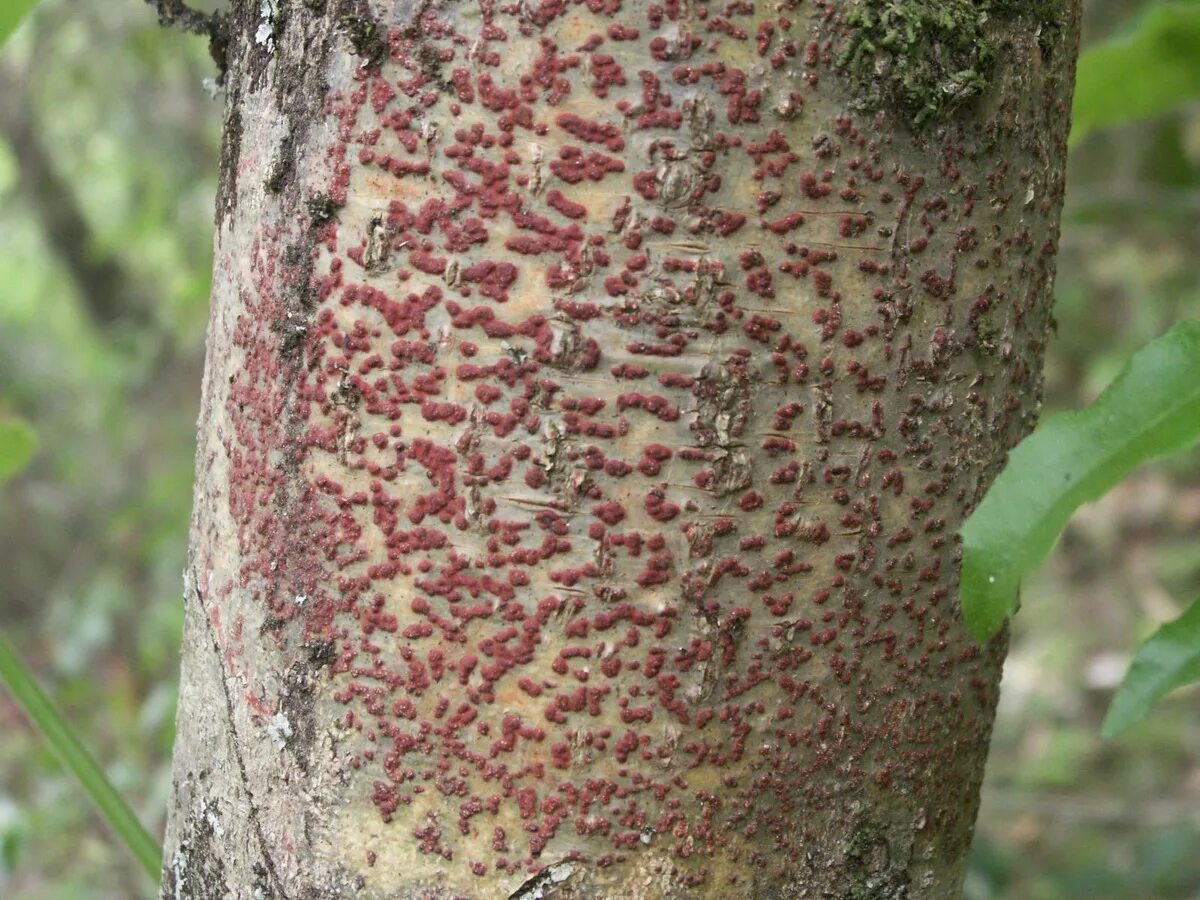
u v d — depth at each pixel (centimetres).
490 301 36
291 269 37
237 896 39
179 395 199
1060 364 152
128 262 218
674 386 36
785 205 36
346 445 37
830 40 36
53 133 197
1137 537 147
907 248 37
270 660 38
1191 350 34
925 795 39
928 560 38
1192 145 114
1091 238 142
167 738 83
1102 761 118
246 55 38
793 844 38
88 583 157
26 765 94
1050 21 38
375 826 37
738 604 37
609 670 37
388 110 36
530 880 37
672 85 36
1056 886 89
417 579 37
